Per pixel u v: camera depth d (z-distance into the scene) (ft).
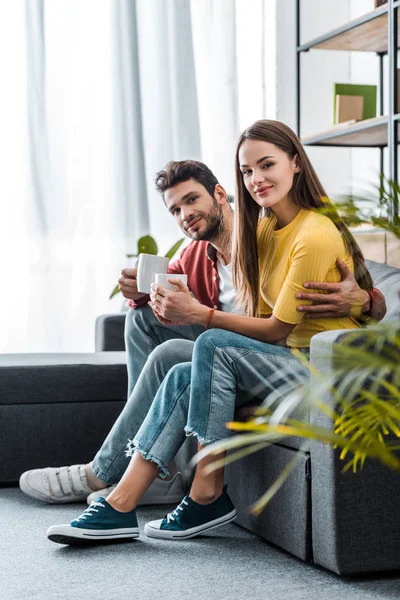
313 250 6.06
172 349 6.91
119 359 9.32
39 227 13.33
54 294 13.46
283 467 6.01
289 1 14.87
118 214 13.69
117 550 6.29
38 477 7.86
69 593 5.32
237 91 14.37
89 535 6.26
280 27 14.85
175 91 13.99
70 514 7.47
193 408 6.20
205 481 6.45
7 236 13.30
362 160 14.47
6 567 5.90
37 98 13.30
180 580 5.57
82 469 7.81
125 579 5.60
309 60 14.98
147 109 13.92
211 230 7.57
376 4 11.21
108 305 13.71
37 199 13.30
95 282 13.64
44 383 8.73
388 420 4.23
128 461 7.21
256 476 6.44
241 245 6.74
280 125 6.48
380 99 12.92
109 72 13.70
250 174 6.47
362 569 5.45
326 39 11.95
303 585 5.43
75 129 13.60
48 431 8.75
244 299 6.88
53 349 13.46
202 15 14.26
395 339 4.06
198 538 6.64
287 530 5.98
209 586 5.43
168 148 13.94
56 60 13.44
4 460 8.65
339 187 14.89
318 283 6.06
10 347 13.34
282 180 6.38
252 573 5.71
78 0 13.53
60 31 13.46
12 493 8.50
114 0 13.61
